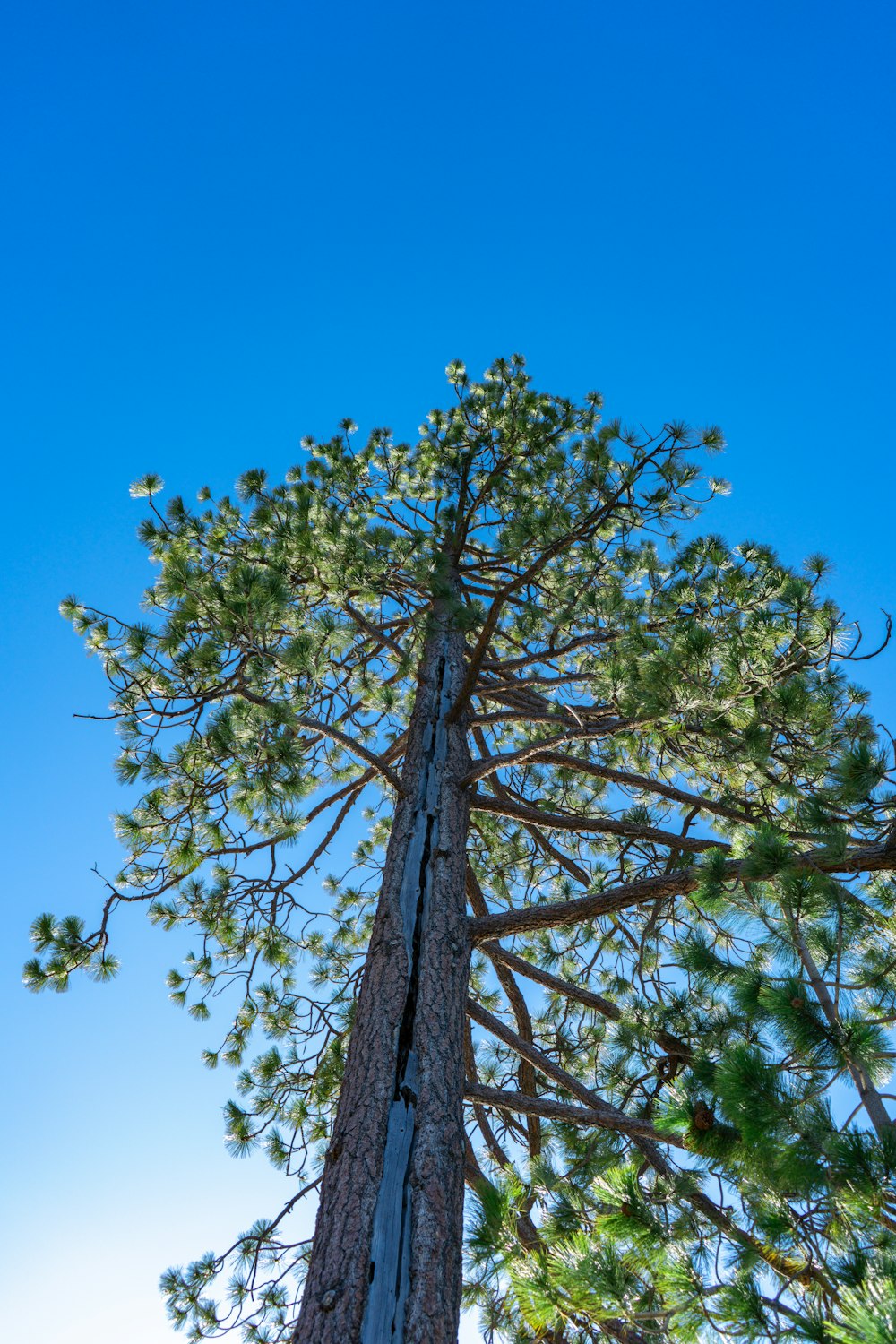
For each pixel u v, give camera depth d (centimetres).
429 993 441
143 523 731
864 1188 262
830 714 538
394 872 508
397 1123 381
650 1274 327
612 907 502
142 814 587
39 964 590
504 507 805
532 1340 441
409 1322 310
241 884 672
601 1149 451
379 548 723
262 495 780
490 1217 349
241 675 565
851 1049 284
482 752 841
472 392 877
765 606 641
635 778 570
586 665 733
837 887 342
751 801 594
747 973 326
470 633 804
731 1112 290
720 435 638
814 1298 288
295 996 720
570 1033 719
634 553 732
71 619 639
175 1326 567
